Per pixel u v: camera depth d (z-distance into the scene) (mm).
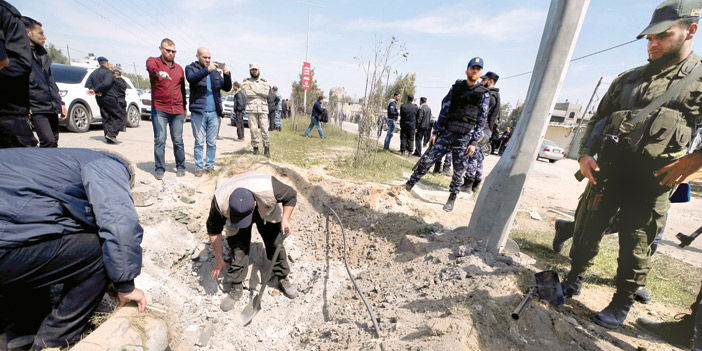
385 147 10727
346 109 29438
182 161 4586
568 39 2441
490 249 2895
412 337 1915
